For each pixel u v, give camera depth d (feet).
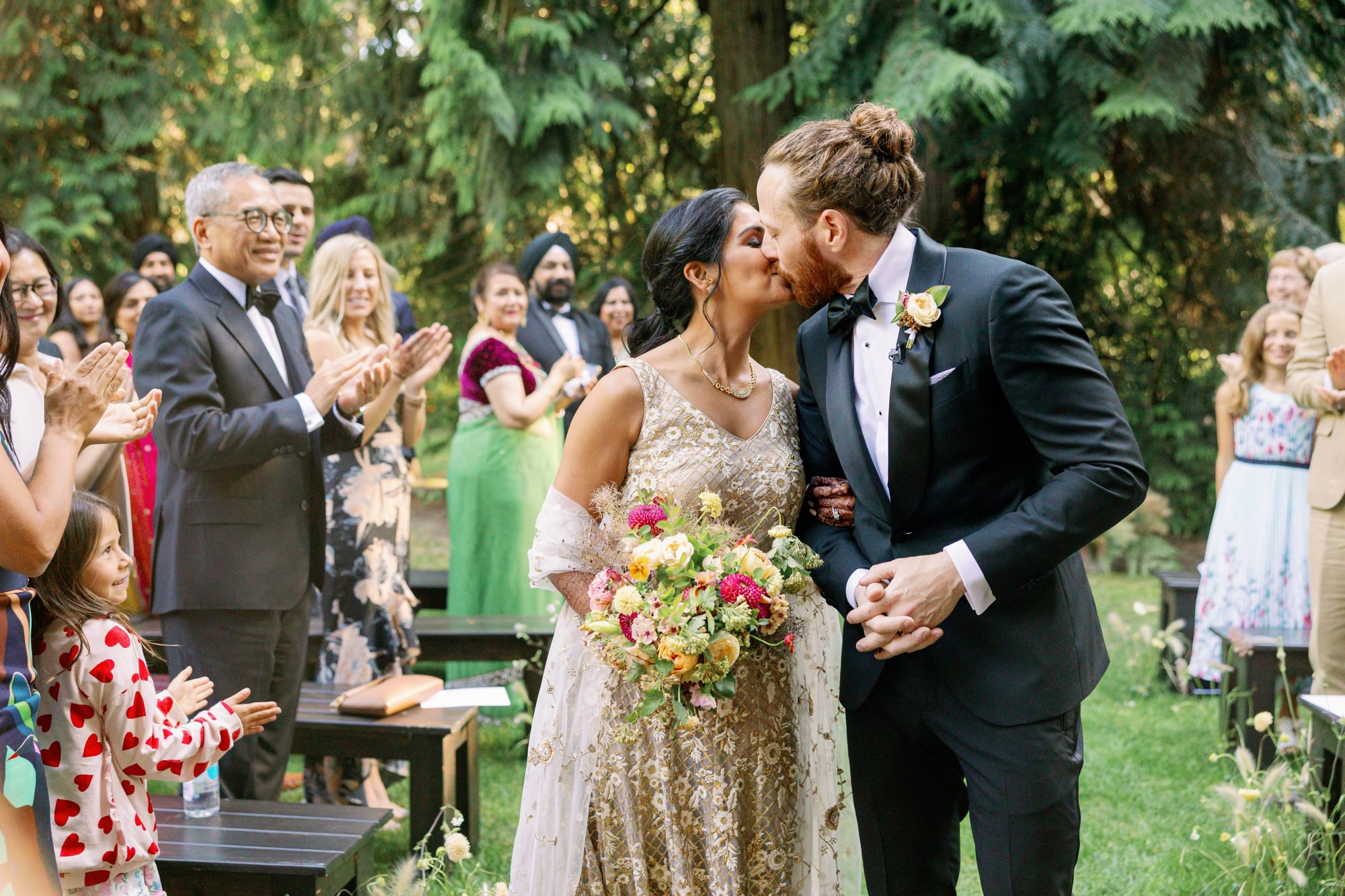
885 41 25.62
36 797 5.51
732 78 27.89
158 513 9.87
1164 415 31.58
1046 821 6.47
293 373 10.67
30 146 34.88
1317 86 27.63
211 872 8.25
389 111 30.60
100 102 35.45
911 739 7.04
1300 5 26.68
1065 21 24.13
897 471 6.70
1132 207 30.96
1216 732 15.15
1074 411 6.21
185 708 7.92
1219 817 12.32
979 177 31.42
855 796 7.30
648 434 7.07
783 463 7.27
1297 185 28.71
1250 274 30.09
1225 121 28.37
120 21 35.60
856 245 6.73
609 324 21.30
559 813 7.08
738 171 27.99
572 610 7.24
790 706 7.27
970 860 11.41
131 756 7.19
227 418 9.37
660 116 32.78
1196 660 16.84
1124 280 33.04
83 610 7.03
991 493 6.70
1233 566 16.26
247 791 10.03
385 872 11.39
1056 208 31.65
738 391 7.29
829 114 25.43
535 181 28.09
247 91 31.63
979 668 6.61
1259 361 16.25
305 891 8.22
